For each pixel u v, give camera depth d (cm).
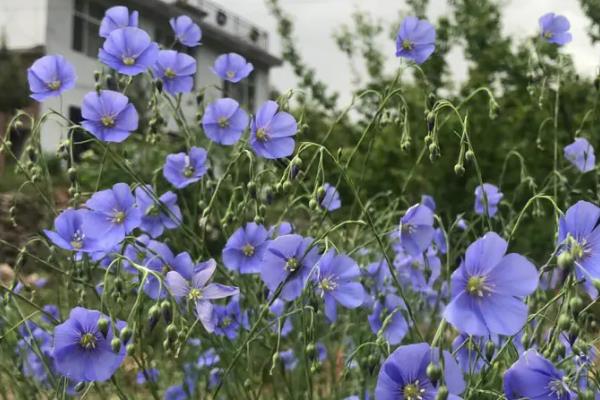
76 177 65
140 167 92
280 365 68
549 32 76
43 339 72
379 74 157
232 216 68
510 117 130
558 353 54
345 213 96
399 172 122
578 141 75
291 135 64
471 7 145
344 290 59
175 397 71
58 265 72
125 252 67
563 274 51
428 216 61
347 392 72
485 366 59
